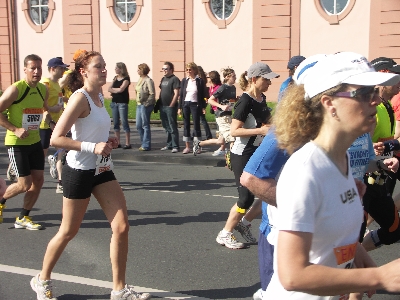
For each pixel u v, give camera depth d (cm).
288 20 1902
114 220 392
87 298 421
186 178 916
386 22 1777
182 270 481
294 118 200
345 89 184
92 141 396
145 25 2114
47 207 713
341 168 193
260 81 489
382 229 406
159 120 1645
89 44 2205
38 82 586
